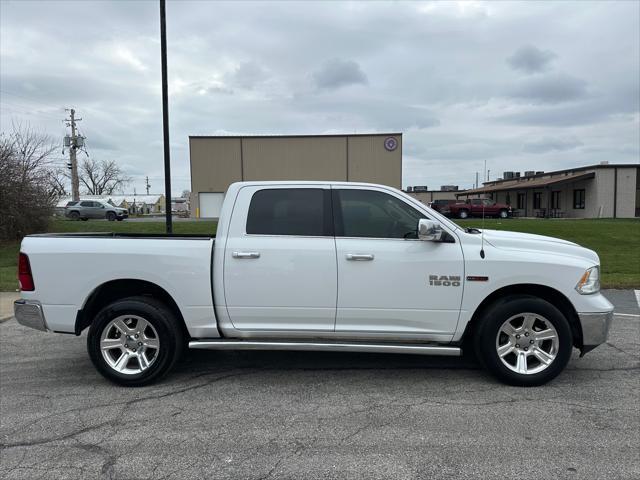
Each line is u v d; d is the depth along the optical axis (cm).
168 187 1170
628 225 2448
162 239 457
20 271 459
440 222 449
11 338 640
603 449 332
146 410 401
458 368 500
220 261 446
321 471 306
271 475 303
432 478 298
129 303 449
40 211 1927
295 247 443
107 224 2652
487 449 333
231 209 458
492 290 437
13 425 374
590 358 529
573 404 407
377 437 351
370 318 444
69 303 452
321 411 397
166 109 1149
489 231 498
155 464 316
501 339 449
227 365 514
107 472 307
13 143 1870
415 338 447
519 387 445
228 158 4506
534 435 352
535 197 4972
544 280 434
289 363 520
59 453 331
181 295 448
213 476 302
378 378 473
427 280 438
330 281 440
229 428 367
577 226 2386
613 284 993
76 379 479
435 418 382
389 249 440
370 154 4503
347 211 454
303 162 4525
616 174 4031
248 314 448
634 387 445
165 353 450
